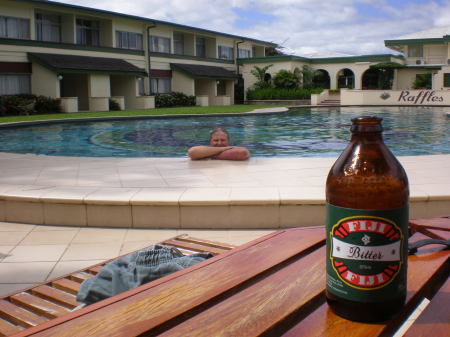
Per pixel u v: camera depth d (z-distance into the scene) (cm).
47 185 436
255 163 563
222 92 3309
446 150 847
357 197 80
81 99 2314
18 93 2036
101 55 2358
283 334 79
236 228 371
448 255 114
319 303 89
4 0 1958
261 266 112
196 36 3136
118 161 591
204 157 590
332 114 1914
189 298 95
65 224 383
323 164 544
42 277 278
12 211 392
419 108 2278
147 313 89
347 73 3609
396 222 78
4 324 167
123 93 2502
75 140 1050
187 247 254
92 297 160
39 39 2203
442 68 2862
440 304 89
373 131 82
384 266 78
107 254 316
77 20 2389
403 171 83
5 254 318
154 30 2731
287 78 3047
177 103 2670
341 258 80
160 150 880
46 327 87
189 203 367
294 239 136
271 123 1488
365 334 77
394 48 3538
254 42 3553
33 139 1073
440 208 368
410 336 77
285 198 365
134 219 374
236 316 85
